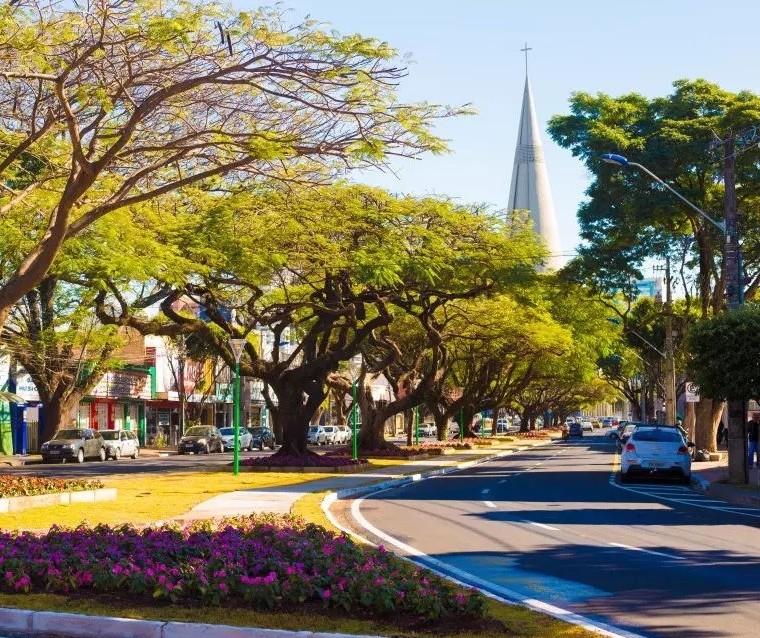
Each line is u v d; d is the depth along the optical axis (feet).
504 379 269.44
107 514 61.16
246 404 291.17
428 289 129.39
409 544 49.49
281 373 122.83
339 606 29.66
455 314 172.76
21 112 64.95
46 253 54.60
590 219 142.61
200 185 89.61
